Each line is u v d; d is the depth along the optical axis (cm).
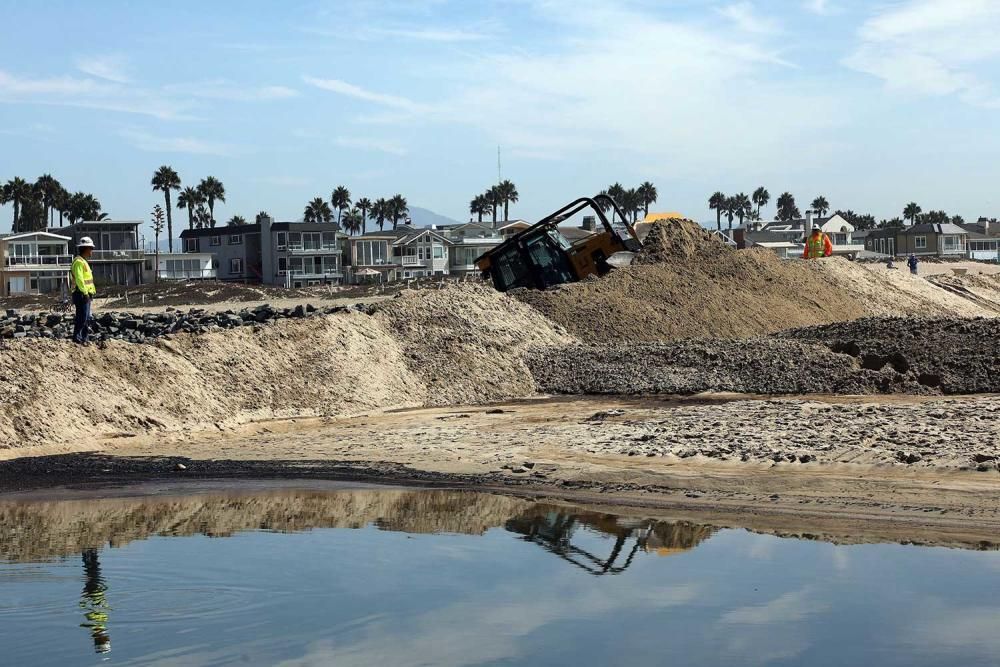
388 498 1644
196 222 16850
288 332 2762
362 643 933
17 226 15188
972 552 1238
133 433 2167
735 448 1831
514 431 2219
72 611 1040
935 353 2875
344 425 2411
